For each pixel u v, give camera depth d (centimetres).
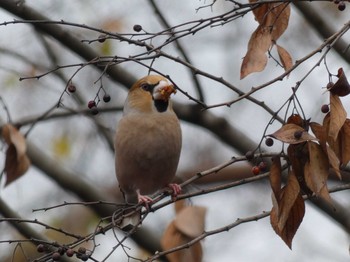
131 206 803
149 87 982
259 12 745
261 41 727
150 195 1030
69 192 1330
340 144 689
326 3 1429
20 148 1034
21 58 1366
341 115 669
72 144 1574
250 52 725
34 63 1382
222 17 712
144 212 834
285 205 686
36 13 1100
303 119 685
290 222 696
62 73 1354
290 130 672
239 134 1191
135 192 1034
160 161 980
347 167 806
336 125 668
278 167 690
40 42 1404
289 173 690
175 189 992
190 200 1065
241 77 721
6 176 1038
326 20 1145
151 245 1293
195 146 1639
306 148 686
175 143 979
